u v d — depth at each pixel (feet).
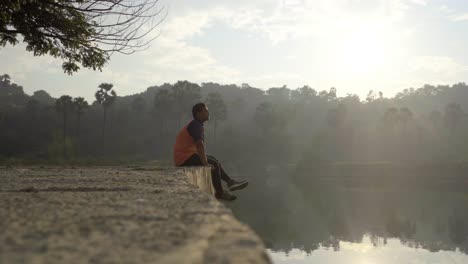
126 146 406.00
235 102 562.25
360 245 66.03
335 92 624.18
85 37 28.55
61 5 26.63
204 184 19.63
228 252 4.26
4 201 9.02
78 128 416.87
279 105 577.43
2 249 4.41
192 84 436.76
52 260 3.91
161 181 14.48
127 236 5.22
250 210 98.58
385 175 296.30
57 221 6.38
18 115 446.19
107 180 14.98
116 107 535.60
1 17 25.14
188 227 5.85
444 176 286.46
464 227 86.58
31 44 30.04
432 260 58.29
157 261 3.90
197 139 21.54
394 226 87.25
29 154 338.75
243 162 379.55
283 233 72.38
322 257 55.98
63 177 16.47
